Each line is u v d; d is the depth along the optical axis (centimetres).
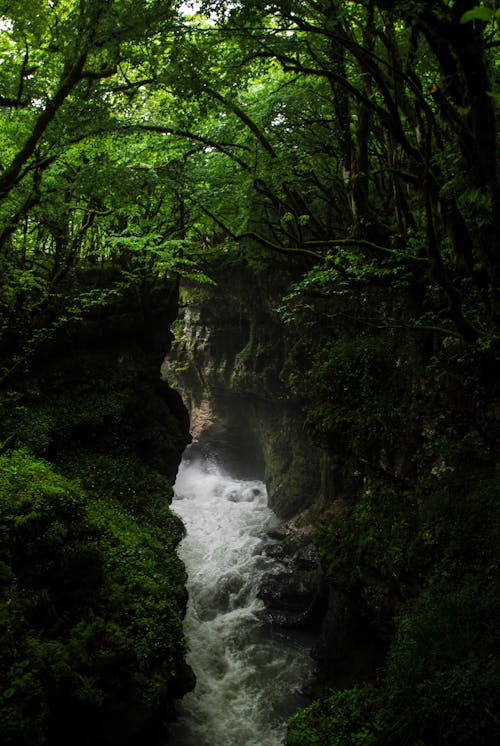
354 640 1200
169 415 1705
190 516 2298
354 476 1350
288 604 1592
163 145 1255
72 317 1352
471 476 890
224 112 1234
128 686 795
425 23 515
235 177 1343
